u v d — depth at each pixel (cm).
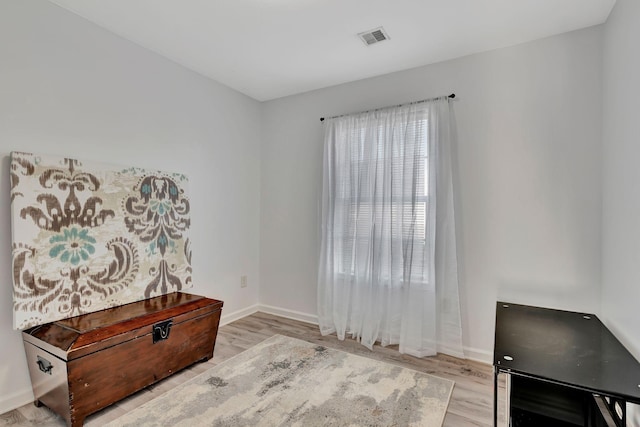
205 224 304
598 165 213
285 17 211
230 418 180
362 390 208
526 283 236
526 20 210
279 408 189
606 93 204
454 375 228
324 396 201
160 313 217
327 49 252
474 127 253
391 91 290
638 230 153
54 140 201
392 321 275
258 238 367
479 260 251
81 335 177
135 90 246
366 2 195
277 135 357
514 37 231
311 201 335
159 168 263
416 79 278
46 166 192
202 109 301
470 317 255
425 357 257
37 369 182
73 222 203
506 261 242
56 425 173
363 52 255
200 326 238
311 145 335
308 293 338
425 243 261
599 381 124
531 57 234
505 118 242
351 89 311
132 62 244
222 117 321
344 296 296
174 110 276
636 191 156
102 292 215
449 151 256
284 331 310
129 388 192
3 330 182
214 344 252
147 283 242
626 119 170
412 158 268
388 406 191
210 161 309
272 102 360
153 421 177
